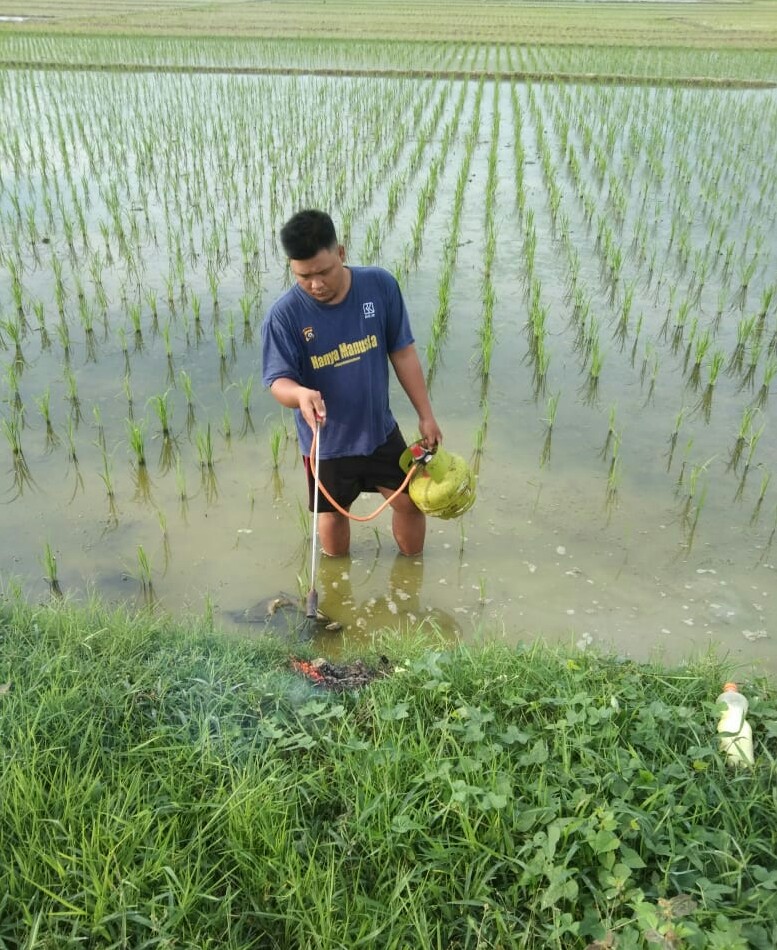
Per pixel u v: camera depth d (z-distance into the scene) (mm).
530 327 7695
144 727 3072
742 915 2338
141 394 6527
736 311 8039
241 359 7102
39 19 32344
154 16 34312
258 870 2488
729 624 4273
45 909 2352
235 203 11000
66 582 4527
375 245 9195
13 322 7523
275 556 4824
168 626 3973
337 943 2316
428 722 3217
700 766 2820
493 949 2330
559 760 2939
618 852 2541
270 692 3291
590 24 34969
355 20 34719
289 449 5898
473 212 10820
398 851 2592
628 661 3596
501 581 4621
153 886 2441
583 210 10898
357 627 4309
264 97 17859
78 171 12461
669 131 15297
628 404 6477
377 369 4020
